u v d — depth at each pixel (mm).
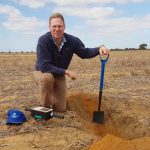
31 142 1889
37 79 2332
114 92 3305
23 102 2674
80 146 1818
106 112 2689
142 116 2562
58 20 2197
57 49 2273
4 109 2477
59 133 2002
